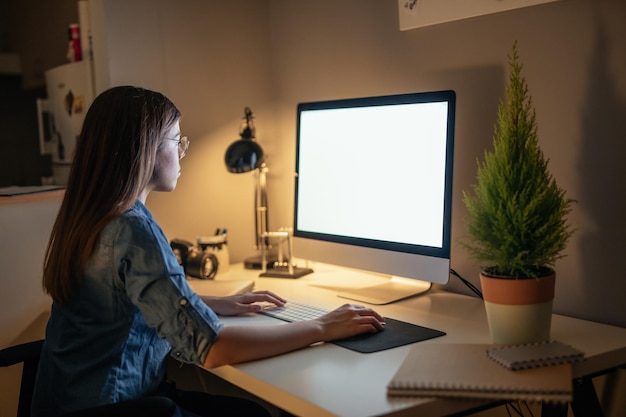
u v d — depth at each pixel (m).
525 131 1.36
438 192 1.66
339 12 2.18
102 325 1.36
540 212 1.34
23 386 1.56
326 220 1.99
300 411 1.16
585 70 1.54
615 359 1.34
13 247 2.00
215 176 2.38
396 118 1.77
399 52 2.00
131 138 1.38
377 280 2.06
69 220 1.37
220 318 1.68
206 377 2.16
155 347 1.44
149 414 1.16
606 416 1.61
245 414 1.53
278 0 2.41
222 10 2.35
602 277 1.56
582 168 1.57
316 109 2.01
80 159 1.39
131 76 2.17
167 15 2.22
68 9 3.66
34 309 2.07
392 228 1.79
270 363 1.33
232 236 2.44
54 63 3.97
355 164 1.89
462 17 1.78
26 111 4.61
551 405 1.45
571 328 1.51
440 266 1.66
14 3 4.45
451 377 1.17
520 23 1.67
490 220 1.38
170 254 1.35
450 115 1.62
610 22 1.48
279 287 2.00
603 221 1.54
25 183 4.66
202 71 2.31
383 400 1.14
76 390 1.35
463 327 1.56
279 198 2.50
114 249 1.33
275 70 2.47
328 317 1.50
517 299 1.32
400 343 1.43
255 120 2.45
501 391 1.12
